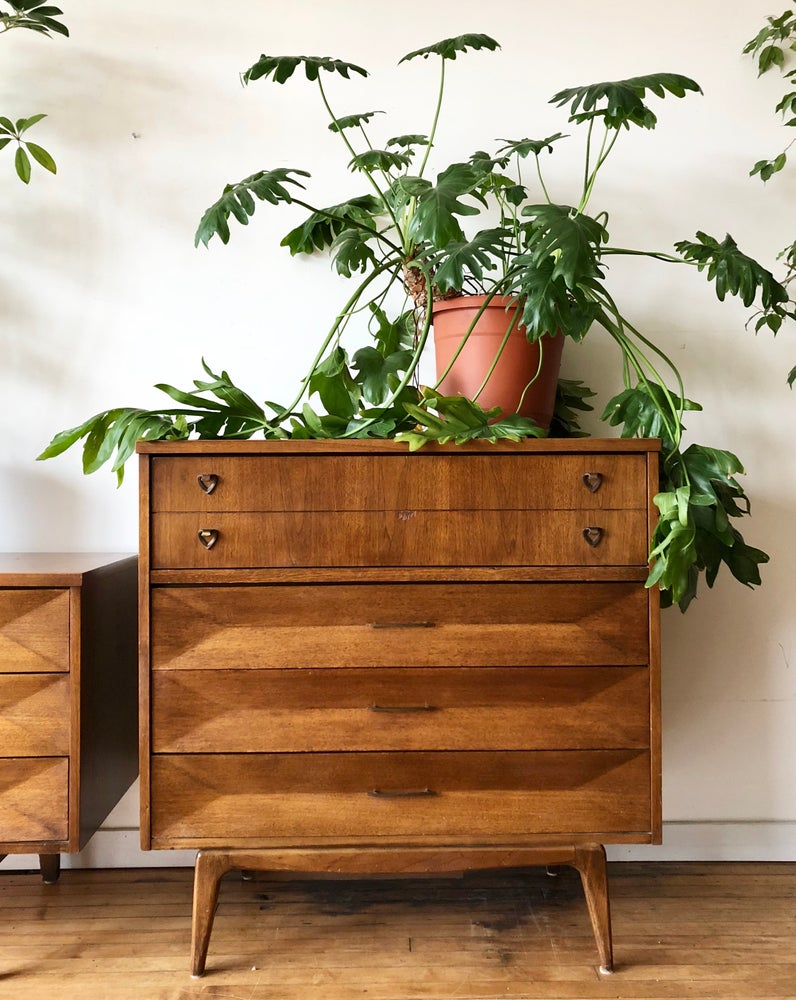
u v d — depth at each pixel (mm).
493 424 1276
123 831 1675
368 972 1295
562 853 1268
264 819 1248
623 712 1264
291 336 1719
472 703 1257
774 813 1726
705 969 1304
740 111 1725
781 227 1727
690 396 1728
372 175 1708
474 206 1710
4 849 1236
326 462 1242
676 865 1687
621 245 1725
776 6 1724
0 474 1691
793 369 1661
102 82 1695
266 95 1707
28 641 1237
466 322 1406
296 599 1247
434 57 1715
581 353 1725
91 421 1341
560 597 1258
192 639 1243
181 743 1241
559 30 1723
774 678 1724
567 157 1721
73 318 1698
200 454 1236
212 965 1312
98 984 1264
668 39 1727
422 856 1252
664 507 1214
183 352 1709
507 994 1239
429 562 1250
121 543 1698
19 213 1691
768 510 1726
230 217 1706
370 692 1252
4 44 1685
